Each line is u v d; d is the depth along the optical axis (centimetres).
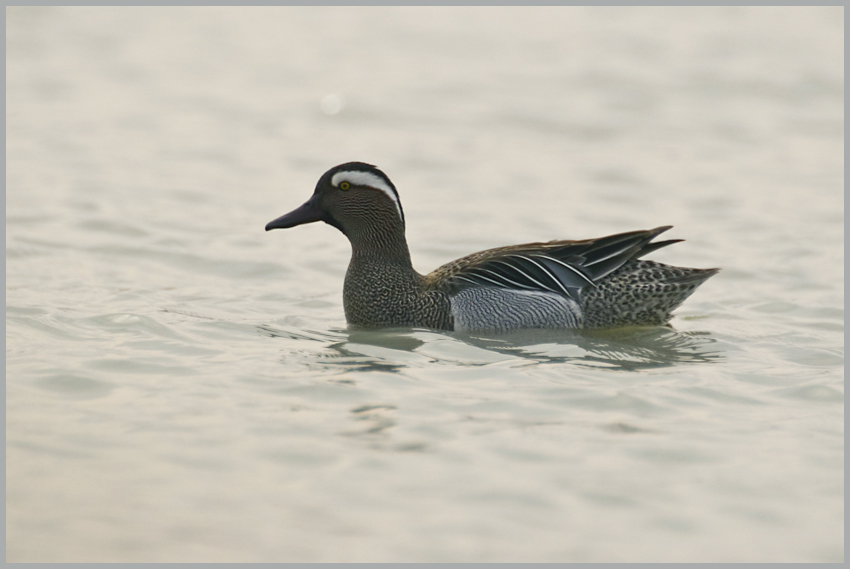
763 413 1035
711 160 2500
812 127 2778
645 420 1006
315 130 2756
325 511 814
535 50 3666
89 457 899
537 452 923
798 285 1636
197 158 2467
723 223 2023
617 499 841
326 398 1049
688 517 816
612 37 3816
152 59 3500
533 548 768
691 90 3155
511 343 1305
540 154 2566
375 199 1430
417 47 3741
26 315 1341
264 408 1019
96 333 1283
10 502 820
